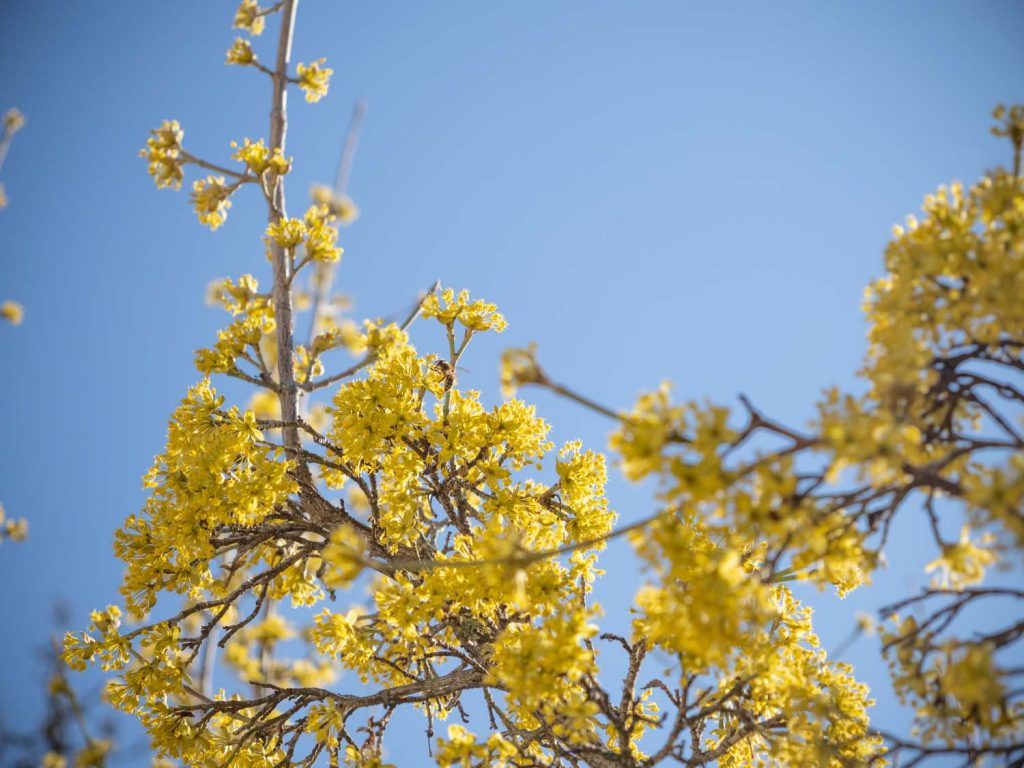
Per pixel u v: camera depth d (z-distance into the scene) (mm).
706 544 3268
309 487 4707
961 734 2875
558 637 2928
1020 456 2279
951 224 2809
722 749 3465
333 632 3898
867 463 2408
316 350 5148
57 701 5715
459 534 4328
